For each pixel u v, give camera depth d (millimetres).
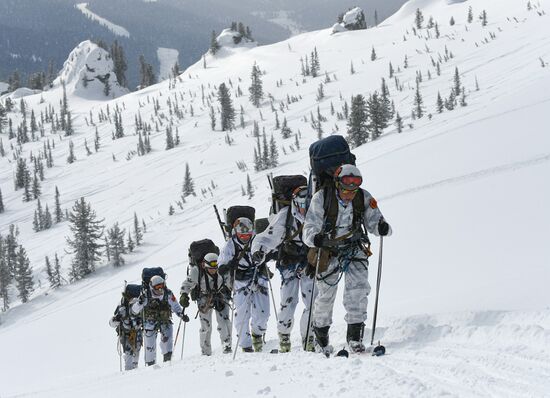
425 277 15320
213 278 11984
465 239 21016
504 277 10086
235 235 9617
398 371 4953
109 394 6480
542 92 72062
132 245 125438
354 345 6305
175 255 86125
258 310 9602
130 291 15562
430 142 67000
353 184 6234
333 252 6602
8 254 135500
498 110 72250
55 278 120938
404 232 26922
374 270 19656
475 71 193500
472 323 6312
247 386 5102
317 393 4375
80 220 123125
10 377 32281
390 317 7906
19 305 114750
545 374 4023
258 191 132000
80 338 41781
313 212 6441
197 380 5930
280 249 8547
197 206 146375
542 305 6273
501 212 25328
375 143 117938
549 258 11922
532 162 37531
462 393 3928
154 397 5578
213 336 17422
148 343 14008
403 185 46156
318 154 6629
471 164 44656
